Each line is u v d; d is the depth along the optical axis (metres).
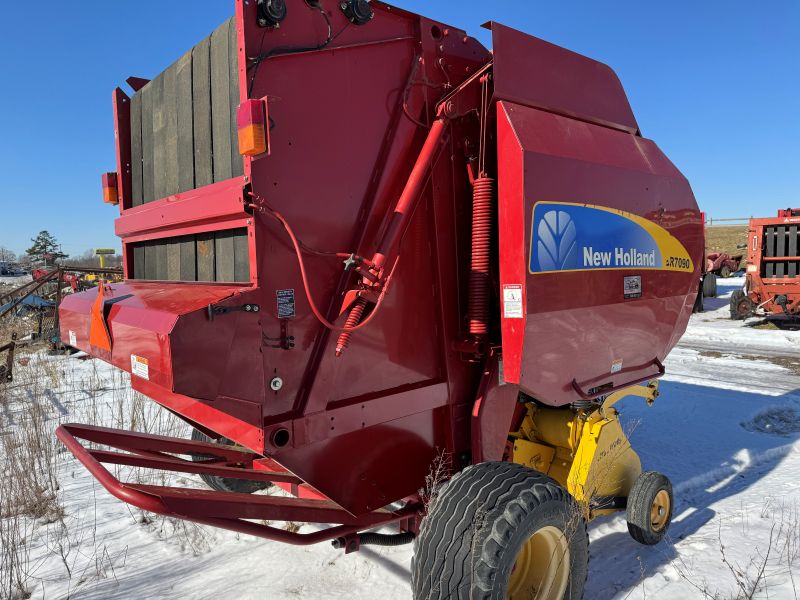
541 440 3.95
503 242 2.84
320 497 2.99
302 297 2.44
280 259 2.37
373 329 2.70
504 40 3.02
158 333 2.08
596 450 3.63
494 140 3.06
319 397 2.47
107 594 3.17
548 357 2.97
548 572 2.72
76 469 5.13
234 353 2.19
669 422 6.49
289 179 2.39
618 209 3.35
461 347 3.03
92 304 2.99
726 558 3.50
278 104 2.35
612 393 3.88
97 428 3.04
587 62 3.61
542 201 2.83
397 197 2.81
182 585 3.26
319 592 3.14
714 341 12.52
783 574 3.26
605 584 3.28
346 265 2.53
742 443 5.75
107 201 3.81
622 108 3.85
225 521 2.22
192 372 2.06
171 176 3.19
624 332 3.53
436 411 3.07
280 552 3.60
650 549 3.70
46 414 6.34
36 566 3.49
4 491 4.29
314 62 2.47
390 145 2.76
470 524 2.43
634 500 3.65
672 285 3.90
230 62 2.60
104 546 3.74
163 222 3.14
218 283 2.76
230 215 2.47
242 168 2.51
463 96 3.01
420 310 2.92
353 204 2.63
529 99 3.13
